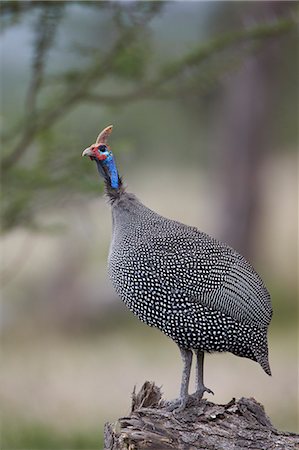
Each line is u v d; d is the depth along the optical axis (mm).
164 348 44219
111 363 41156
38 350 45375
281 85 55031
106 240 54531
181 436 15281
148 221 17250
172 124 57906
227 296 16688
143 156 60906
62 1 23562
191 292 16703
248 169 55312
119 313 51219
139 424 15531
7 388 36312
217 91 55281
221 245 17078
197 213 64125
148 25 25109
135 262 16906
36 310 51812
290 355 40750
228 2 47500
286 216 67188
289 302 50406
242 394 34469
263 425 15859
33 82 25203
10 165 26250
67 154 26109
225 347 16938
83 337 49031
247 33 25172
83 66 26125
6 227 27141
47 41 24125
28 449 28250
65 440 28766
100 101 26328
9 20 23797
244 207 55375
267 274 54719
